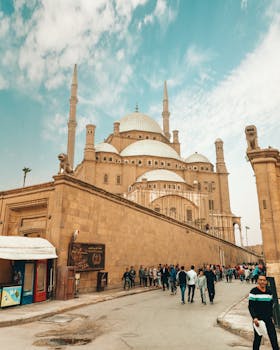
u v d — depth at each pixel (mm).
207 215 60156
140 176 69000
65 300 14547
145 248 26312
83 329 8969
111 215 21328
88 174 67625
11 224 19000
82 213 17938
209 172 80750
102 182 68812
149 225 27781
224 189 79688
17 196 18719
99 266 18688
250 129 15570
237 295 18359
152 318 10688
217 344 7301
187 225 38062
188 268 36625
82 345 7191
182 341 7539
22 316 10359
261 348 7059
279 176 15039
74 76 78625
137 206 25500
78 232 17328
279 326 8586
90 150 69500
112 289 20250
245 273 31125
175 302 15070
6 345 7199
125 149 77562
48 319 10539
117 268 21328
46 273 14719
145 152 73688
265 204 14430
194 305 14039
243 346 7145
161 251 29672
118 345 7176
